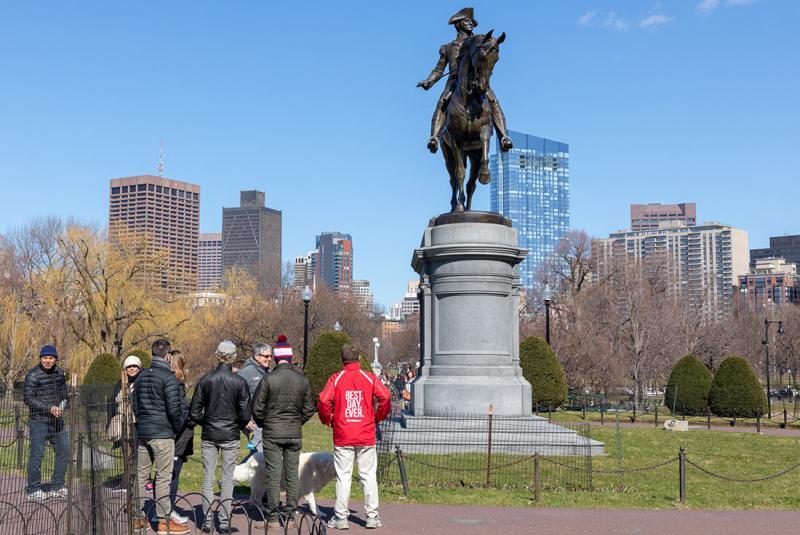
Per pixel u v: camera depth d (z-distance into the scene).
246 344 64.38
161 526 9.92
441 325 19.75
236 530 10.20
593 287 68.31
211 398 10.30
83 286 47.38
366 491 10.46
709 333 70.38
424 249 19.81
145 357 37.25
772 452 20.12
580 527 10.71
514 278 20.22
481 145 19.83
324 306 79.81
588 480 14.39
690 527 10.86
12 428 11.34
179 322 50.22
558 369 36.50
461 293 19.53
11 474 11.09
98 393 9.58
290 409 10.31
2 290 54.59
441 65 21.06
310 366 34.16
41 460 11.02
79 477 8.87
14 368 51.88
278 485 10.23
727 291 159.12
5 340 51.59
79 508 8.84
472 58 19.12
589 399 43.56
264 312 66.94
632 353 60.31
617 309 63.44
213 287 81.69
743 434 25.89
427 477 14.48
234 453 10.40
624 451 19.48
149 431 10.34
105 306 47.22
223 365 10.49
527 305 76.19
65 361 49.59
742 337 79.44
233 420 10.37
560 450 17.52
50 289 49.22
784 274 160.38
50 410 11.15
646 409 42.91
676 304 71.00
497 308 19.62
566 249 73.81
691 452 19.83
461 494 13.09
